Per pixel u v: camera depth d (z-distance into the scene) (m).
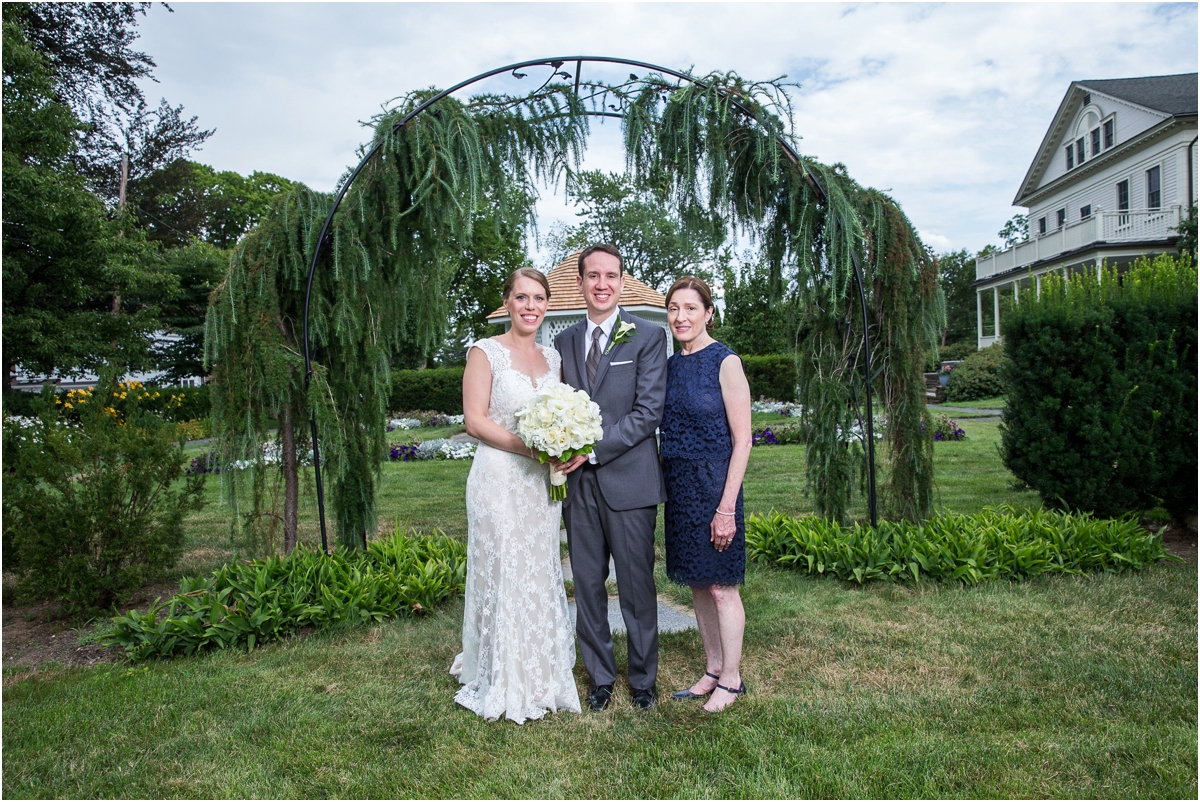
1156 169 20.06
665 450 2.72
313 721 2.60
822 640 3.24
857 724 2.46
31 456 3.78
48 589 3.71
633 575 2.66
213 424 4.09
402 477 9.54
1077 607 3.57
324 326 4.05
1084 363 4.83
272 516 4.29
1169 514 5.15
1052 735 2.35
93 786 2.19
